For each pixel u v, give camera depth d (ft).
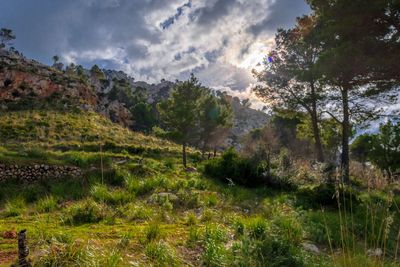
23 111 119.14
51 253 12.71
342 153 57.16
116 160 63.82
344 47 40.81
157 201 31.17
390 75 41.78
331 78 45.42
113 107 226.58
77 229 19.48
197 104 81.92
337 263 13.73
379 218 19.60
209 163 60.44
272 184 49.75
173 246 16.43
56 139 94.53
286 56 72.74
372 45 40.19
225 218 24.89
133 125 233.14
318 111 74.49
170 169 61.62
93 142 94.73
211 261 14.35
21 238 11.71
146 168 52.75
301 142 119.34
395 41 39.81
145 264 13.51
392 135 67.15
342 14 43.70
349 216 26.17
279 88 74.95
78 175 47.44
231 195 37.29
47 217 24.25
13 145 76.13
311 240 20.20
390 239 18.60
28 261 11.82
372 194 20.04
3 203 33.86
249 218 23.08
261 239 16.52
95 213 23.97
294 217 22.06
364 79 44.86
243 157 57.26
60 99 145.28
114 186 43.60
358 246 18.33
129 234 17.65
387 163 66.33
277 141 105.29
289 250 14.89
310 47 66.80
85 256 12.96
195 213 27.76
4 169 43.55
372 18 41.32
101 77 391.24
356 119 62.90
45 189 40.40
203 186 43.34
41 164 46.70
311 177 52.19
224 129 118.42
